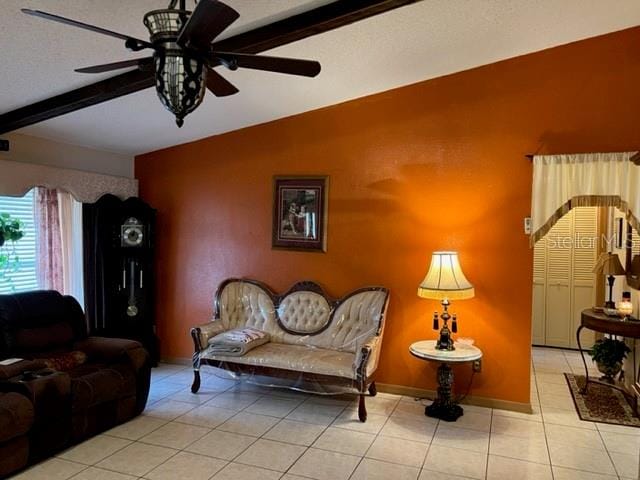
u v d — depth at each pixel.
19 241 4.53
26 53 2.99
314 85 4.13
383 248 4.52
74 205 4.79
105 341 3.95
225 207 5.13
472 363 4.12
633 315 4.47
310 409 4.06
